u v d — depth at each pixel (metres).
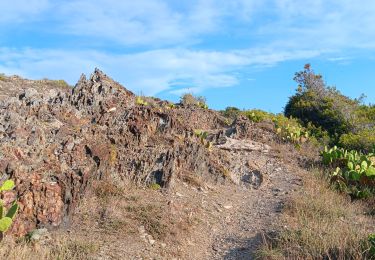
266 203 11.80
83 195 9.49
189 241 9.37
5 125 10.05
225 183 12.87
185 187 11.70
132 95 15.70
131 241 8.69
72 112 12.09
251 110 23.64
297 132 18.47
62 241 8.11
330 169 14.62
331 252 8.38
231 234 10.00
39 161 9.37
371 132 20.83
